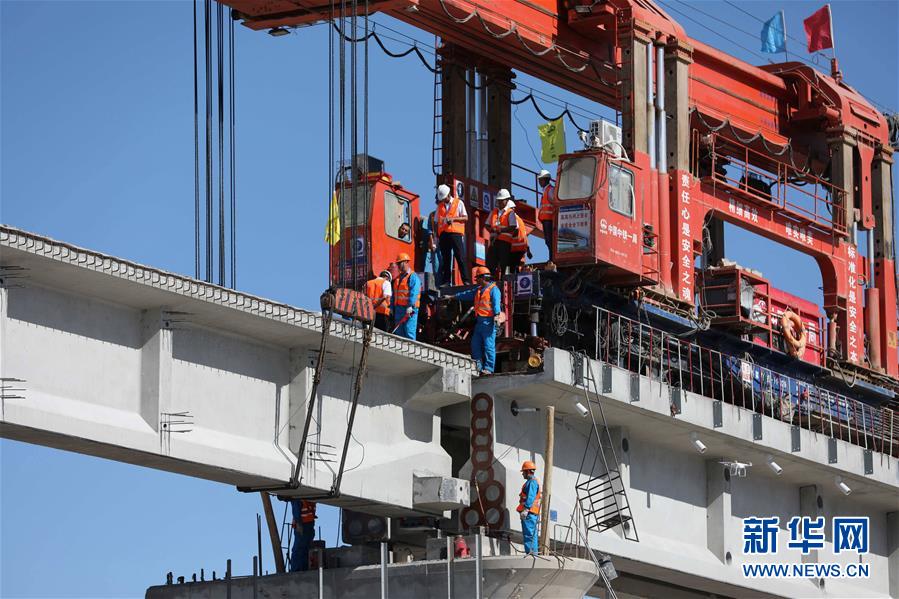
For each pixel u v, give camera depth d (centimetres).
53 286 3197
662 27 4700
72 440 3192
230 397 3531
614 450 4312
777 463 4838
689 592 4888
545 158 5009
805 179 5431
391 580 3806
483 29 4484
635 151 4534
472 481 3978
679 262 4634
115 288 3256
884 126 5653
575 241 4178
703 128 5062
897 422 5453
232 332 3544
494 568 3712
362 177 4478
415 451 3909
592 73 4800
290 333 3597
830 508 5216
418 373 3919
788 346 4950
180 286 3331
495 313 4041
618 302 4400
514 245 4328
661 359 4372
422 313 4281
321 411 3703
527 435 4100
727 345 4778
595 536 4184
